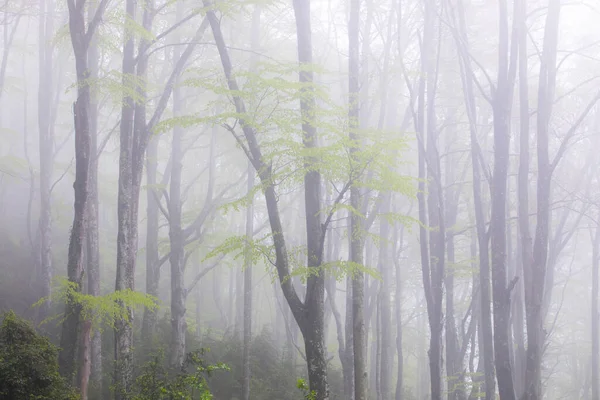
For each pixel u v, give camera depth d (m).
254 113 9.75
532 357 10.49
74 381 10.82
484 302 11.90
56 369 8.85
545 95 10.74
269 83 9.33
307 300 9.56
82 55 11.45
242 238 9.44
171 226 17.67
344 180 9.34
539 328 10.55
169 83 13.59
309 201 9.92
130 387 10.70
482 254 11.74
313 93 9.48
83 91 11.43
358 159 9.27
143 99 12.38
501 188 10.79
